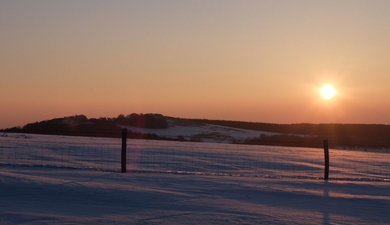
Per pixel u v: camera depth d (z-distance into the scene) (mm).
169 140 102438
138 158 37188
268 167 34625
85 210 11484
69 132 93438
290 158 47812
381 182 20188
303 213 12180
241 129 125375
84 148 47344
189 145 71875
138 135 107812
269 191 15797
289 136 110625
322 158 50656
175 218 10891
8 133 88312
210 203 13047
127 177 17609
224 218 11109
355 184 18844
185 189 15336
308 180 19625
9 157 31781
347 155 62875
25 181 14992
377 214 12500
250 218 11242
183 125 124562
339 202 14258
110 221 10344
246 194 14992
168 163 33688
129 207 12055
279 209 12609
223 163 36188
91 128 102062
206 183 16922
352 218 11805
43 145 48750
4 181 14797
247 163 37500
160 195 13883
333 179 20703
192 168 30688
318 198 14844
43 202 12281
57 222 10070
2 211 10891
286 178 20281
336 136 107875
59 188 14266
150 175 18641
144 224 10172
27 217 10391
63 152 40438
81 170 19562
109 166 28578
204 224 10414
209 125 128250
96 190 14195
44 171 18312
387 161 50250
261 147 82938
